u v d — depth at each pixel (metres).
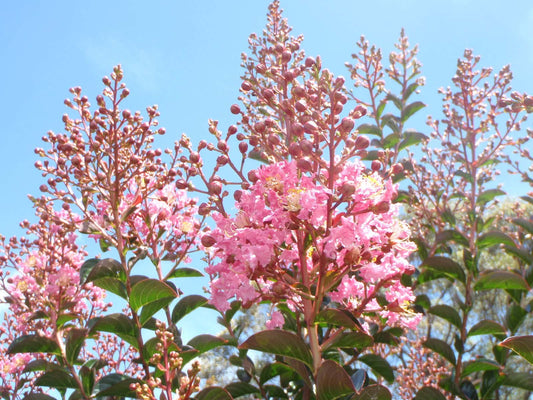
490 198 0.77
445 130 0.80
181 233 0.57
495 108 0.74
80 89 0.54
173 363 0.46
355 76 0.78
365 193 0.40
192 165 0.46
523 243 0.77
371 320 0.52
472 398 0.63
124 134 0.53
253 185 0.41
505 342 0.40
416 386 0.78
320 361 0.41
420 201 0.80
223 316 0.59
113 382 0.50
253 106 0.61
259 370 0.61
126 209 0.54
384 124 0.79
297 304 0.42
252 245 0.40
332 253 0.39
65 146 0.52
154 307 0.51
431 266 0.66
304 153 0.40
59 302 0.57
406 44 0.83
